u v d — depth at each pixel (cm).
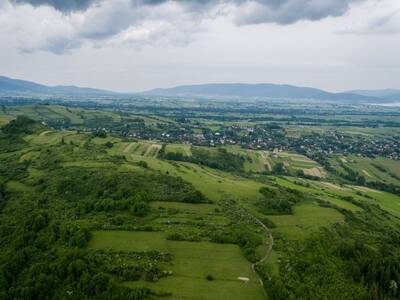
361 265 11269
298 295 9538
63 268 10681
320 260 11275
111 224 13088
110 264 10800
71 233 12400
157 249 11644
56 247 11900
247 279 10306
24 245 12344
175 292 9712
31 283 10519
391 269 10988
